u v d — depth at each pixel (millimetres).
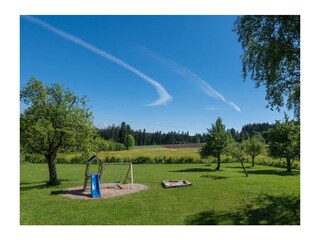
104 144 22812
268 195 14539
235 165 39312
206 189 16734
